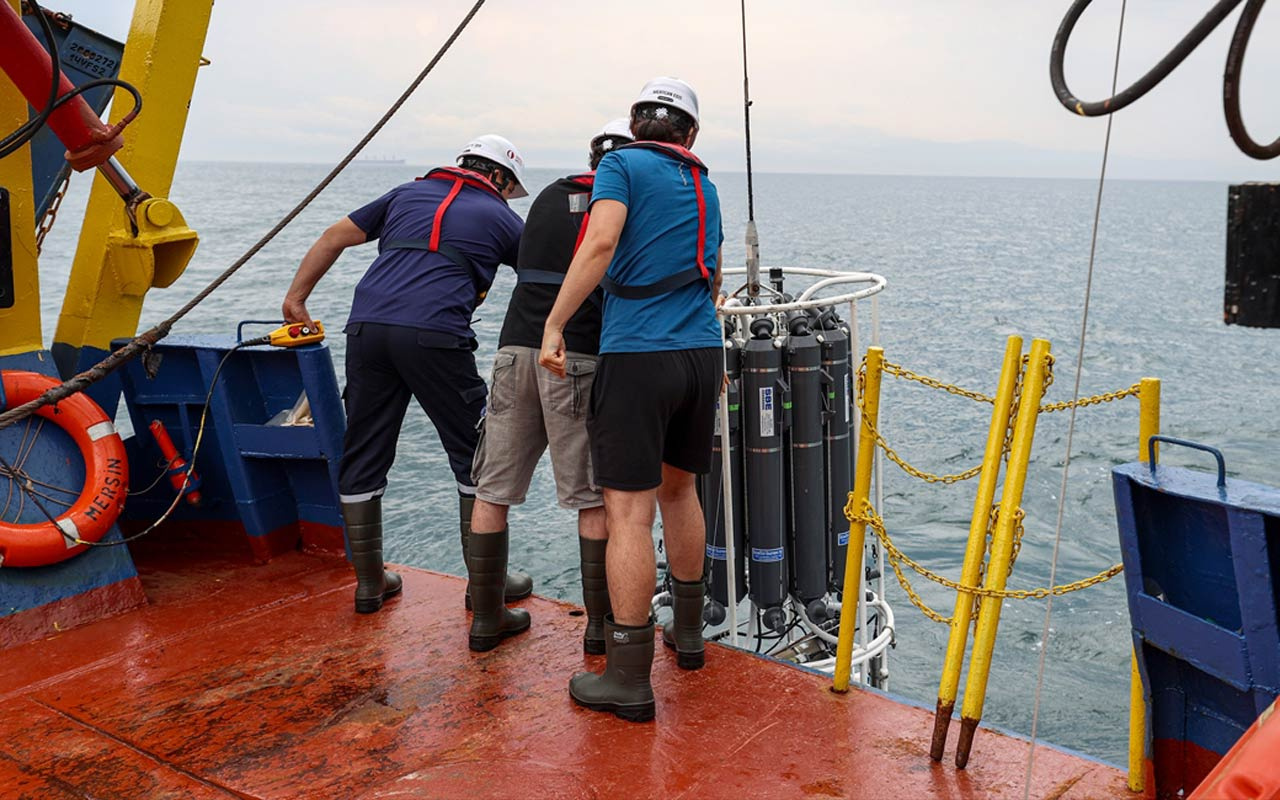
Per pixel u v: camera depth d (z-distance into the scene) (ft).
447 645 12.80
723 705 10.96
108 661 12.54
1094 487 43.45
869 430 10.40
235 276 130.82
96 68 16.30
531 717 10.79
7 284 13.74
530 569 32.63
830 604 14.47
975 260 216.33
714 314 11.07
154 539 17.04
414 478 42.37
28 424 14.07
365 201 473.67
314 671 12.10
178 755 10.23
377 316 12.99
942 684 9.60
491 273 13.60
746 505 14.12
